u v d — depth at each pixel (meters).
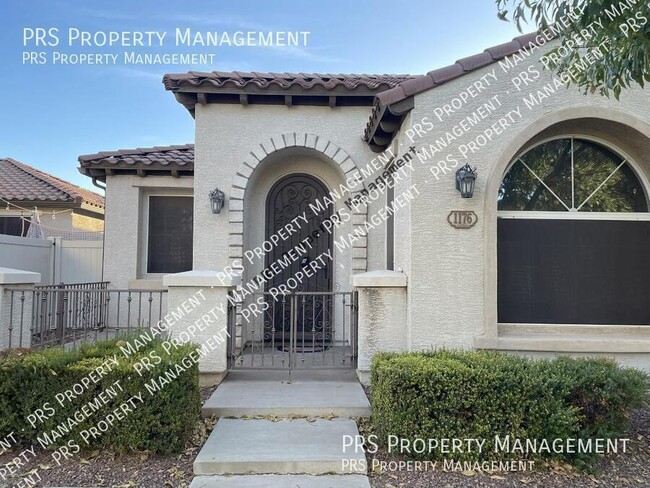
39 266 9.87
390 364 4.19
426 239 5.64
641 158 6.16
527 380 3.88
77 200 12.32
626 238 6.16
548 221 6.14
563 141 6.32
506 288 6.05
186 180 9.41
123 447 3.94
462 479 3.64
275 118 7.90
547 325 6.02
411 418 3.92
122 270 9.40
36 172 14.62
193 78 7.40
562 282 6.08
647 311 6.07
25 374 4.07
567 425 3.77
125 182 9.46
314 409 4.77
